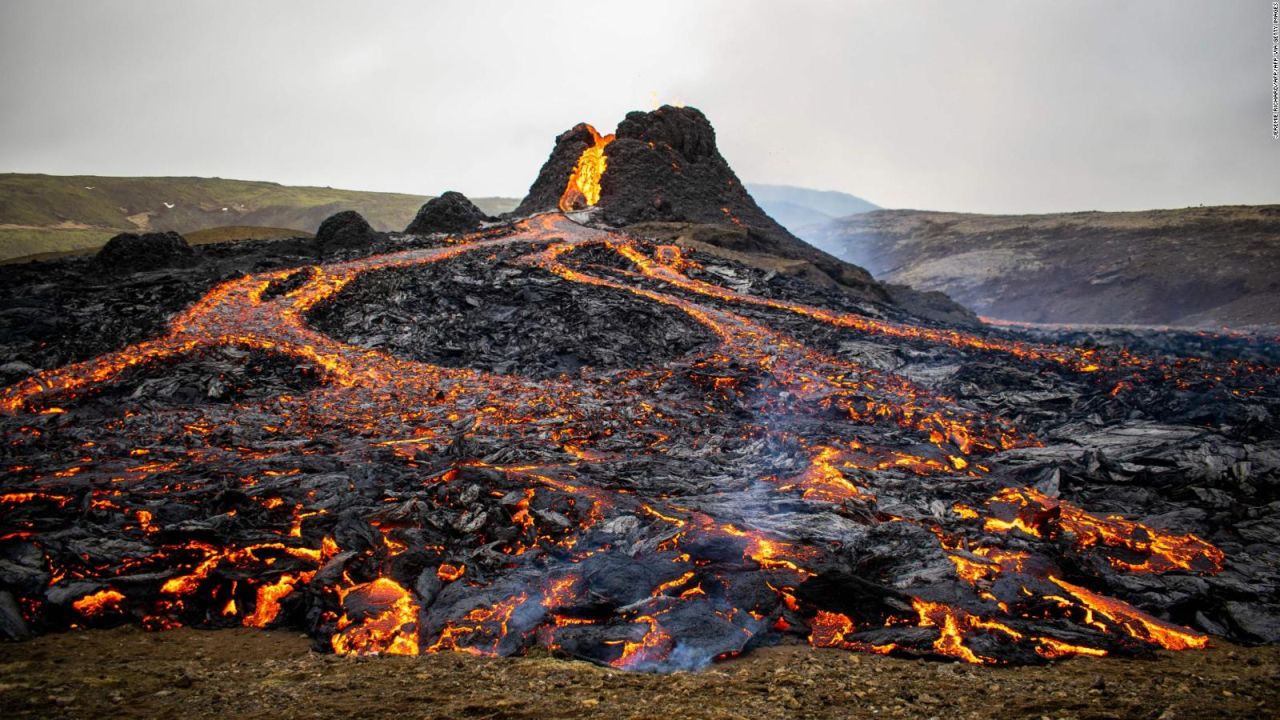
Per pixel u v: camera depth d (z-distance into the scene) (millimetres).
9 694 7988
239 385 31734
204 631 11133
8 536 12586
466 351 39031
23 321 39844
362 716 7410
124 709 7605
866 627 10938
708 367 34188
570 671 9039
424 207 77375
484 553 13125
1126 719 7062
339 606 11289
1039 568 13672
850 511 15539
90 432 22625
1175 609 12586
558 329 41438
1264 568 14867
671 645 9812
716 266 59688
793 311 48812
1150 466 20594
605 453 21922
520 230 69875
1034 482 20703
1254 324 94688
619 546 13305
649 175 93938
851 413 27406
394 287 46656
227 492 15102
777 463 20203
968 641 10250
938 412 27438
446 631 10445
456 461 18922
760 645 10500
